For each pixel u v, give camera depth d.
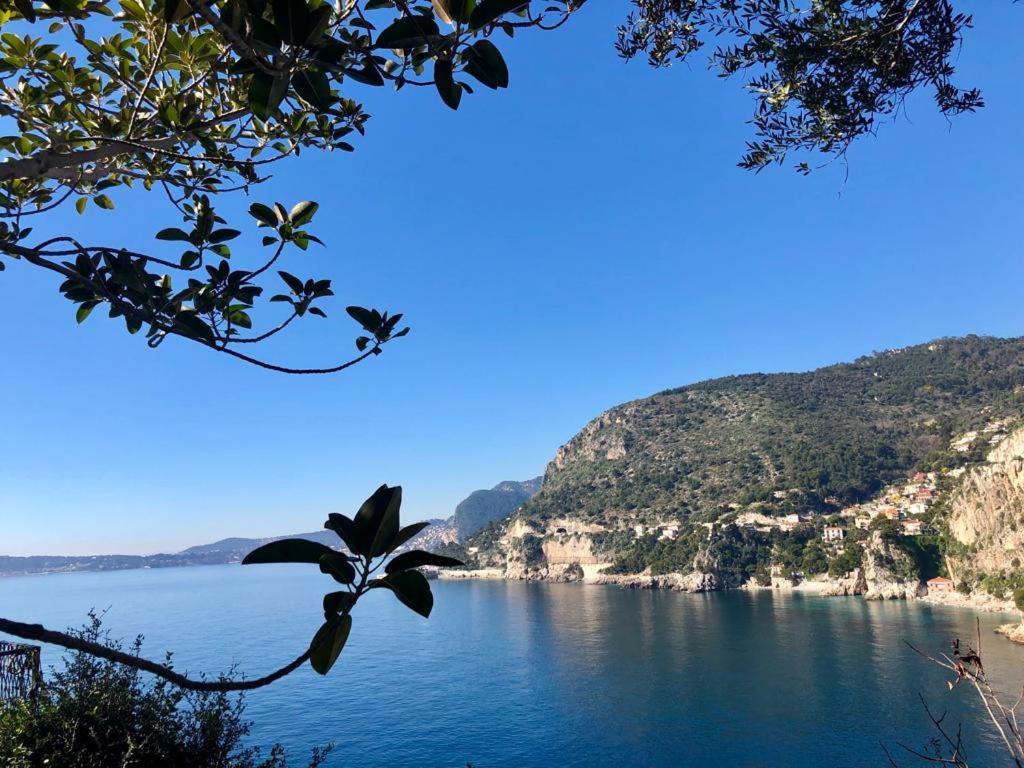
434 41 2.27
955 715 58.31
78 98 4.78
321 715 72.62
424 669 97.62
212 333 3.71
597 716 68.38
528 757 57.28
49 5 3.15
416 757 58.06
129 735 10.67
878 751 52.56
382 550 1.57
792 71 6.05
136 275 3.63
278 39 2.11
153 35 4.45
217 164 5.56
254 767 13.77
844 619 117.75
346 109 5.48
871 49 5.61
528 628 133.62
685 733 61.16
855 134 6.07
